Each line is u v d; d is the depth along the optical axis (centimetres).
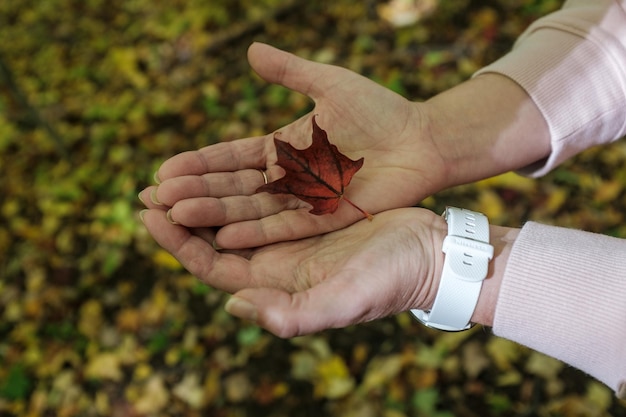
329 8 85
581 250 31
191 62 84
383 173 37
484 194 62
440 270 33
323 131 35
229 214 35
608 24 37
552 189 61
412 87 74
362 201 36
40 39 94
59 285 64
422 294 33
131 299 62
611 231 58
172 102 79
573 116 37
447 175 38
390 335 56
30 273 65
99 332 60
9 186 73
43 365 59
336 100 39
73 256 66
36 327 61
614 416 50
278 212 36
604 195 60
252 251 35
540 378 52
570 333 30
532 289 31
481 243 32
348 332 57
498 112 38
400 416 52
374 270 31
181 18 90
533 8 78
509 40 76
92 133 78
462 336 55
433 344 55
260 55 39
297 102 74
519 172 41
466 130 38
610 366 30
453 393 53
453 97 39
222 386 56
